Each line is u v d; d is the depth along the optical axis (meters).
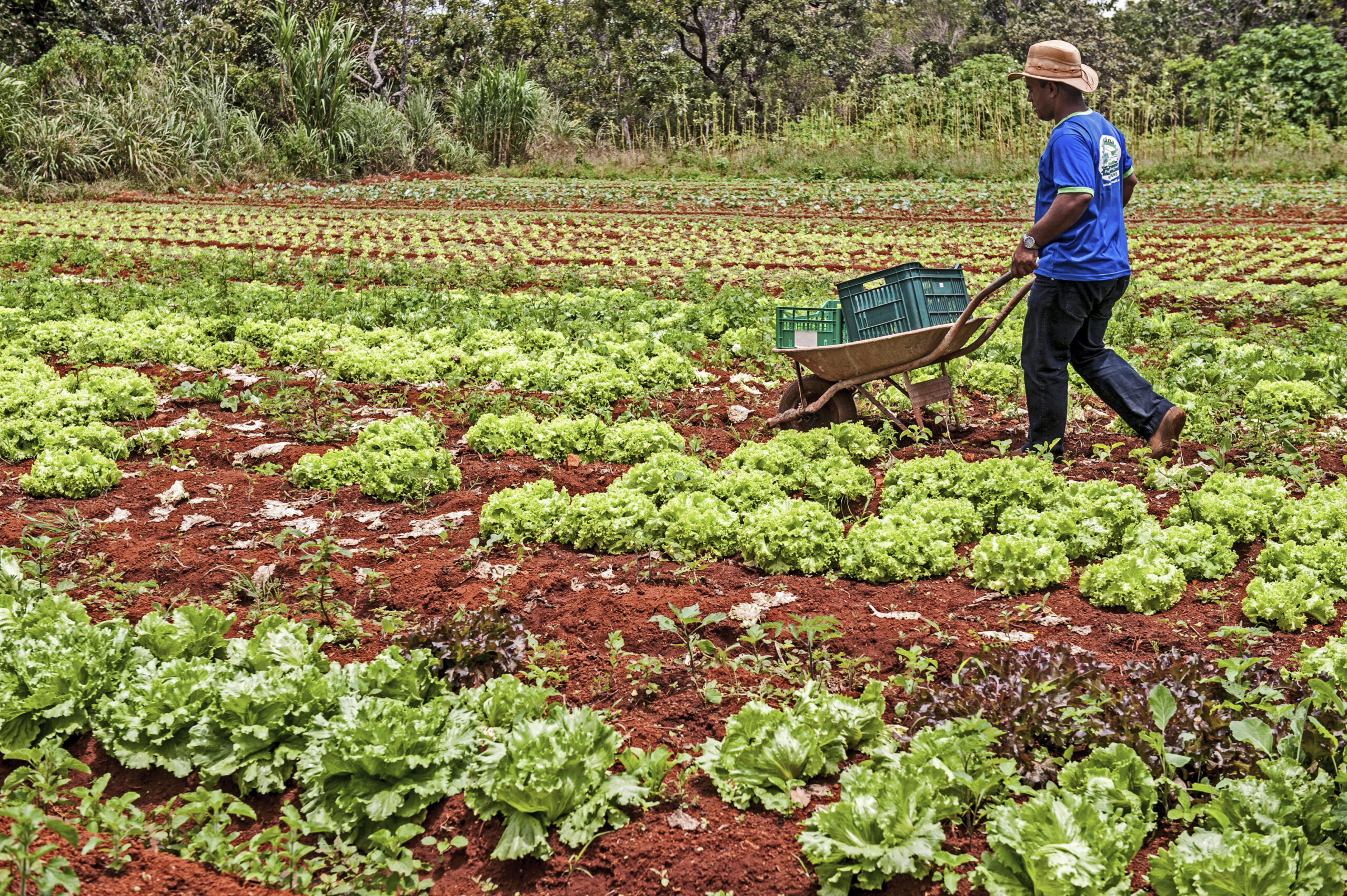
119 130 28.31
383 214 23.39
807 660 4.19
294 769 3.50
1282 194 22.91
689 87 42.88
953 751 3.27
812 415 7.50
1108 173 6.35
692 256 16.92
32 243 17.03
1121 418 7.14
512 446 7.11
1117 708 3.46
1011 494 5.68
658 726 3.80
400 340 10.21
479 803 3.25
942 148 29.91
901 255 16.52
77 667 3.76
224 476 6.64
